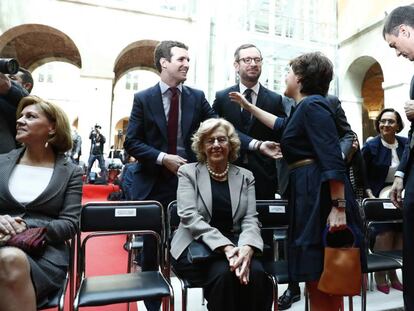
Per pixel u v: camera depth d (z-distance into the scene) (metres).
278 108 2.52
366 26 9.31
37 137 1.82
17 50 12.80
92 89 10.58
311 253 1.55
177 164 2.08
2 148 2.05
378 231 2.98
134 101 2.31
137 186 2.30
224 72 8.44
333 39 10.26
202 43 9.12
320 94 1.72
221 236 1.73
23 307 1.41
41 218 1.76
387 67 8.78
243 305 1.68
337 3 10.38
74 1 10.48
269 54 8.68
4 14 10.00
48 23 10.30
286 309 2.47
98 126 9.18
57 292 1.60
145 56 13.77
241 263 1.62
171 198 2.26
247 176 2.03
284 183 2.09
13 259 1.41
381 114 3.06
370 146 3.08
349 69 10.07
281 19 9.09
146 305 2.19
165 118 2.26
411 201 1.67
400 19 1.67
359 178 2.81
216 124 1.96
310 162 1.64
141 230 2.05
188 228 1.80
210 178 1.96
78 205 1.85
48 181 1.84
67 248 1.80
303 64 1.71
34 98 1.86
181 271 1.78
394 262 2.25
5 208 1.75
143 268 2.29
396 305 2.59
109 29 10.76
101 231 2.00
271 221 2.28
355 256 1.48
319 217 1.57
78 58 14.05
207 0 8.98
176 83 2.26
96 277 1.84
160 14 11.08
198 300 2.65
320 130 1.55
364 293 2.21
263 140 2.45
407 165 1.75
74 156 9.21
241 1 8.55
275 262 2.17
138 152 2.19
